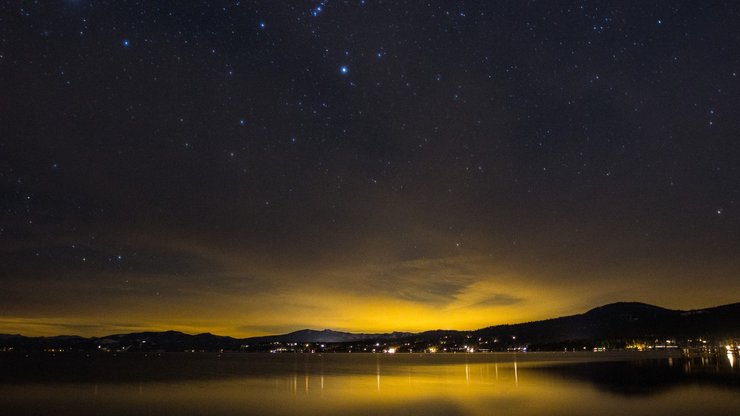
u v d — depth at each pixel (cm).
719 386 4169
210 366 10456
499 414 2875
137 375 7012
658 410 2908
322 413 3041
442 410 3083
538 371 6844
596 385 4428
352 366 10575
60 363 11569
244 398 3900
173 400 3803
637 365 7662
